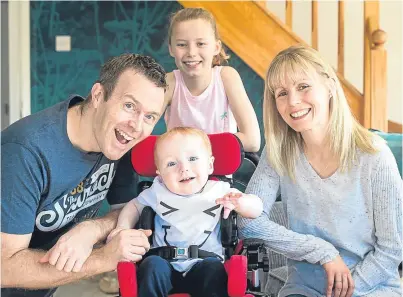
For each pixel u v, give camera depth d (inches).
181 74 84.0
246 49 137.1
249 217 61.0
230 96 82.4
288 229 64.4
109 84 56.4
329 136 59.5
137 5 151.9
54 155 57.1
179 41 80.4
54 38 155.0
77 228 59.1
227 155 65.7
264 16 135.8
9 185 54.9
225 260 62.3
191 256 58.6
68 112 59.7
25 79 155.0
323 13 142.3
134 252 55.3
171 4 151.3
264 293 60.4
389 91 138.9
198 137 63.9
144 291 53.7
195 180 62.6
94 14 153.6
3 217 55.1
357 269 58.6
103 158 62.6
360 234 59.7
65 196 60.6
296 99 58.4
